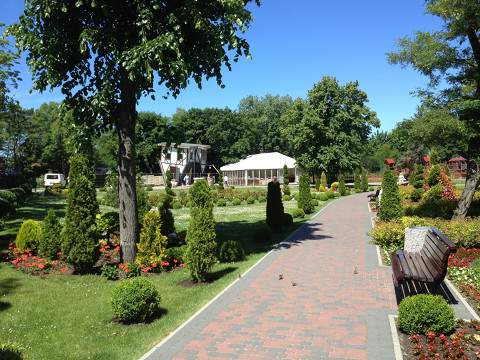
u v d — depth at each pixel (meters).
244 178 64.69
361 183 47.94
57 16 11.20
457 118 13.96
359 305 7.92
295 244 14.94
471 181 14.61
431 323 6.24
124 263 11.68
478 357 5.51
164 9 11.67
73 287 9.83
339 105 54.16
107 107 12.04
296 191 46.78
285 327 6.94
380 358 5.68
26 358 6.06
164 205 14.27
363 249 13.52
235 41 11.27
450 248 6.97
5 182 37.97
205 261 9.91
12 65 22.73
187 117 76.88
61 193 47.53
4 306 8.44
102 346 6.49
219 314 7.68
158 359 5.91
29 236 12.90
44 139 67.06
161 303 8.52
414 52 15.05
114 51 10.70
